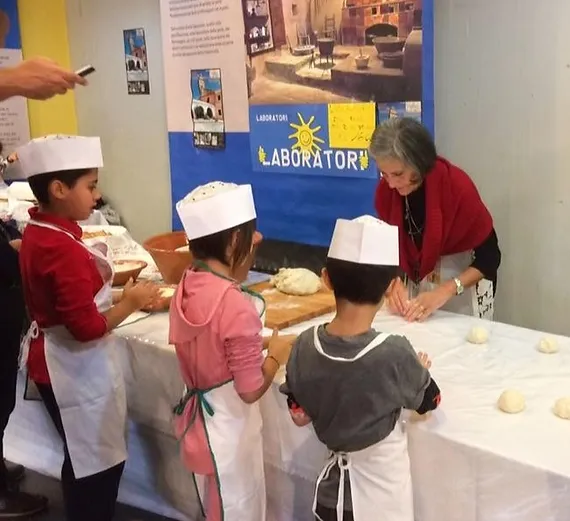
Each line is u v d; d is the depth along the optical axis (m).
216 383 1.73
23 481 2.71
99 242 2.22
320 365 1.50
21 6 4.04
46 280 1.96
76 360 2.09
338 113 2.88
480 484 1.45
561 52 2.37
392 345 1.46
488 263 2.26
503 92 2.54
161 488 2.38
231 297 1.66
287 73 3.04
